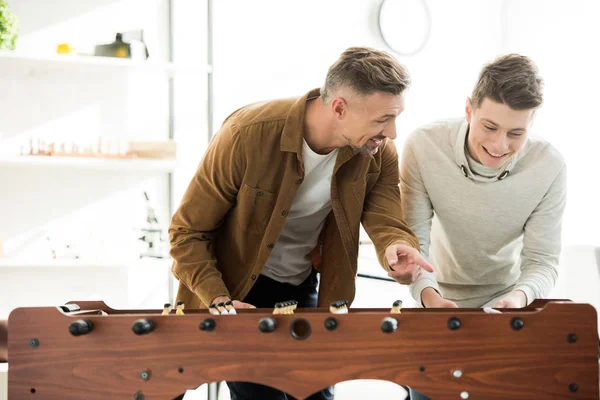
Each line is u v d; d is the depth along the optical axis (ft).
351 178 6.63
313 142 6.38
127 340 5.08
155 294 11.96
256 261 6.71
